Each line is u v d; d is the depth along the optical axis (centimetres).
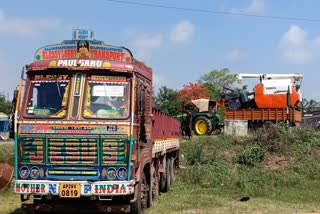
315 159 1925
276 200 1423
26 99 948
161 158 1442
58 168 916
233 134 2325
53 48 974
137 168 987
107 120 923
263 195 1511
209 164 1895
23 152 927
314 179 1758
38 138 923
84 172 912
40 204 956
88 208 953
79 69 949
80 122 920
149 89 1153
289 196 1488
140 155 1012
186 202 1299
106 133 917
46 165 920
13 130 944
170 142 1608
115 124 921
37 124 926
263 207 1252
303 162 1889
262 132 2119
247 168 1845
